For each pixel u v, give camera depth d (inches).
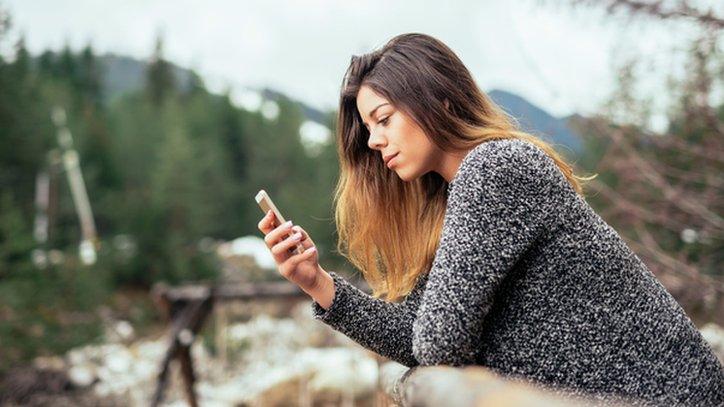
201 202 820.6
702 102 161.2
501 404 23.9
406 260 61.6
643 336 48.1
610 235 49.9
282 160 1135.0
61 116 885.8
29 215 550.6
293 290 182.5
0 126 540.1
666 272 156.6
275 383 209.8
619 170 171.6
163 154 836.6
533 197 48.8
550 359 48.1
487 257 47.8
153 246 655.8
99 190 834.8
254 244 718.5
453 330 46.9
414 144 54.8
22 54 540.1
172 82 1496.1
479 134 53.9
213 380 311.6
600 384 47.4
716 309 157.9
